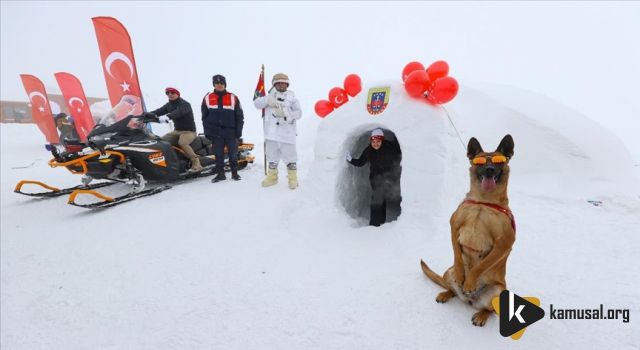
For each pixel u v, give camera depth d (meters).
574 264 2.69
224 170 6.36
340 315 2.20
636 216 3.54
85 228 4.05
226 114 5.64
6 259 3.35
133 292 2.66
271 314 2.26
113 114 5.54
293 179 5.25
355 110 4.07
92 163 4.66
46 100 10.86
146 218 4.24
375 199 4.52
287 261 3.01
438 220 3.32
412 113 3.64
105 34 7.39
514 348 1.84
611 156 4.89
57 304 2.57
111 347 2.07
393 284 2.51
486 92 5.96
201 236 3.63
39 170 8.30
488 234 1.99
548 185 4.55
